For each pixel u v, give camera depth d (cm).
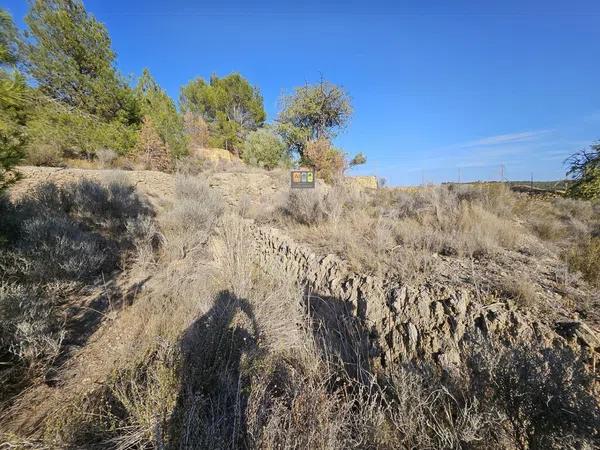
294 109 2122
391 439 177
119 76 1378
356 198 720
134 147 1362
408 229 457
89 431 175
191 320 287
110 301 352
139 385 204
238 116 3064
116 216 673
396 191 980
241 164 1831
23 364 238
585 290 268
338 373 243
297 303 319
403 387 187
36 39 1172
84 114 1267
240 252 444
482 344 187
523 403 160
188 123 2467
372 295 295
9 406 204
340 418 185
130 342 276
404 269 325
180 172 1384
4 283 281
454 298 256
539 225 534
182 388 203
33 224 417
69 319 317
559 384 152
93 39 1291
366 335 268
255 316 283
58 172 823
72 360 255
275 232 570
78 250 401
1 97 266
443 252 392
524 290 251
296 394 195
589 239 419
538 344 188
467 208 529
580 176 1250
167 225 626
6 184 295
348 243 423
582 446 136
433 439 174
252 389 200
